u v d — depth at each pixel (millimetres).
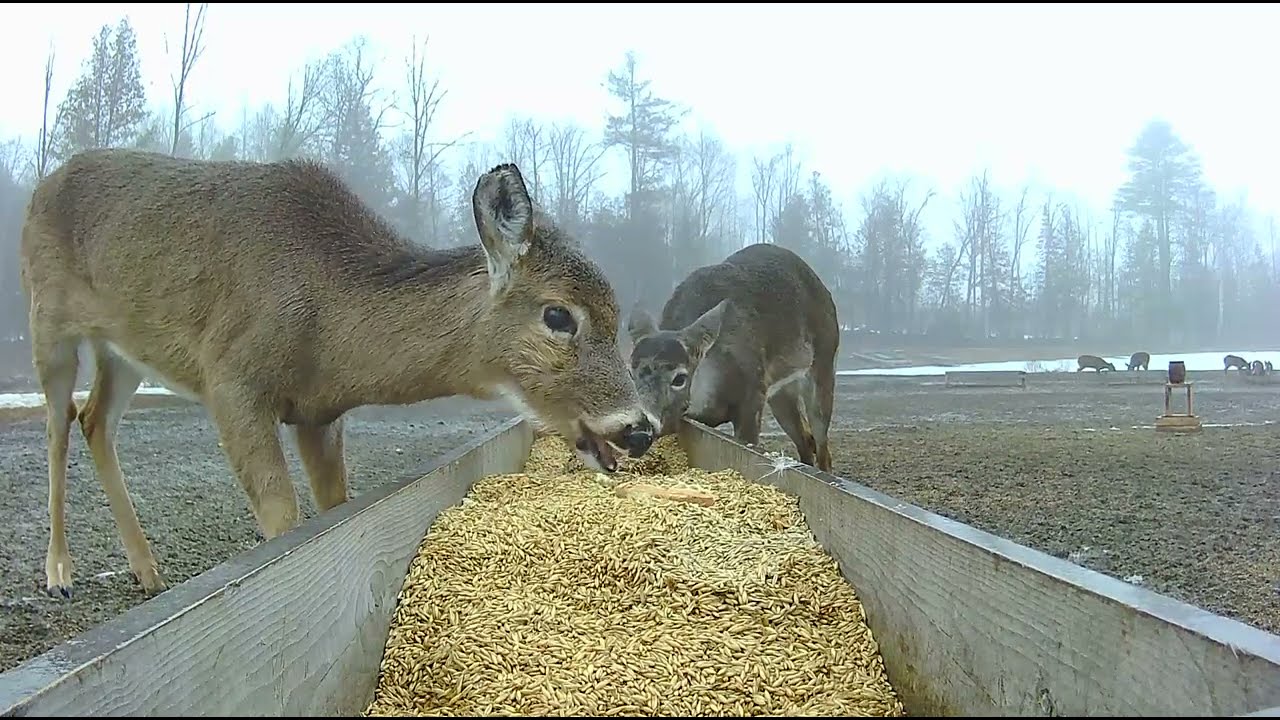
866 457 9875
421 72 25312
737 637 2840
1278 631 3949
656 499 4156
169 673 1709
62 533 4754
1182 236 54656
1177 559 5246
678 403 6898
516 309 4090
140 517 6613
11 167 23828
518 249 4047
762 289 7742
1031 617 1966
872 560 2934
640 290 36031
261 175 4344
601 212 37531
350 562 2625
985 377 23594
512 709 2434
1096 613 1753
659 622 2939
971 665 2209
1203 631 1505
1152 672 1601
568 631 2879
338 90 24125
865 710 2533
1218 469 8672
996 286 54844
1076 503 7012
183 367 4266
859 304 48250
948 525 2457
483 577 3273
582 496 4359
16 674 1460
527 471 6555
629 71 40906
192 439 11148
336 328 4074
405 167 26578
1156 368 31703
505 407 4734
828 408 8531
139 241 4301
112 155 4750
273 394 4078
